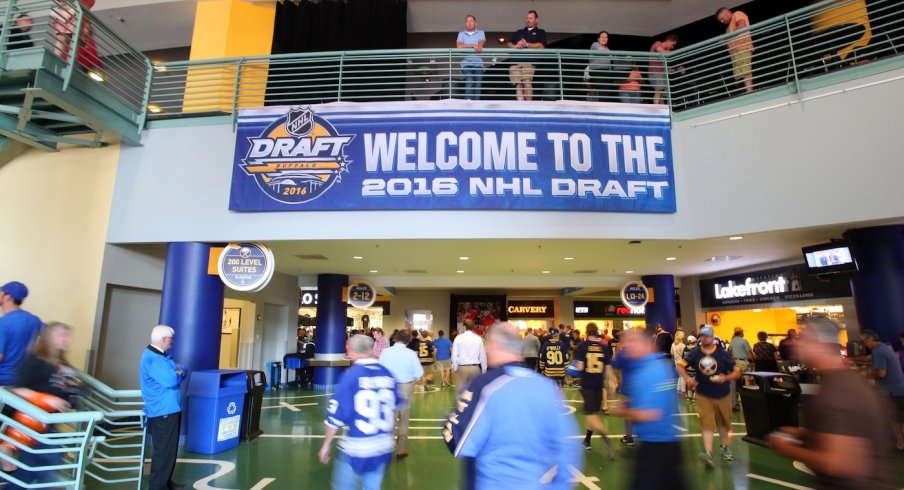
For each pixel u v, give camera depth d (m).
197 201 7.91
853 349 7.28
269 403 10.85
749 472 5.73
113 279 7.99
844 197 6.84
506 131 7.81
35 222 8.11
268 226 7.77
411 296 21.14
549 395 2.31
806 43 10.71
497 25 13.49
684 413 9.66
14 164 8.38
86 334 7.59
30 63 6.38
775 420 6.77
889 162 6.64
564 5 12.81
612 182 7.73
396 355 6.41
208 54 11.34
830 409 2.34
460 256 10.14
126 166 8.13
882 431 2.28
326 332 13.09
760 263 11.41
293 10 12.23
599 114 7.93
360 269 12.58
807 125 7.18
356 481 3.47
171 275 7.82
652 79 8.34
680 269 12.45
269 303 13.25
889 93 6.75
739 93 9.84
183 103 10.54
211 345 7.83
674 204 7.74
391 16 12.51
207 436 6.69
